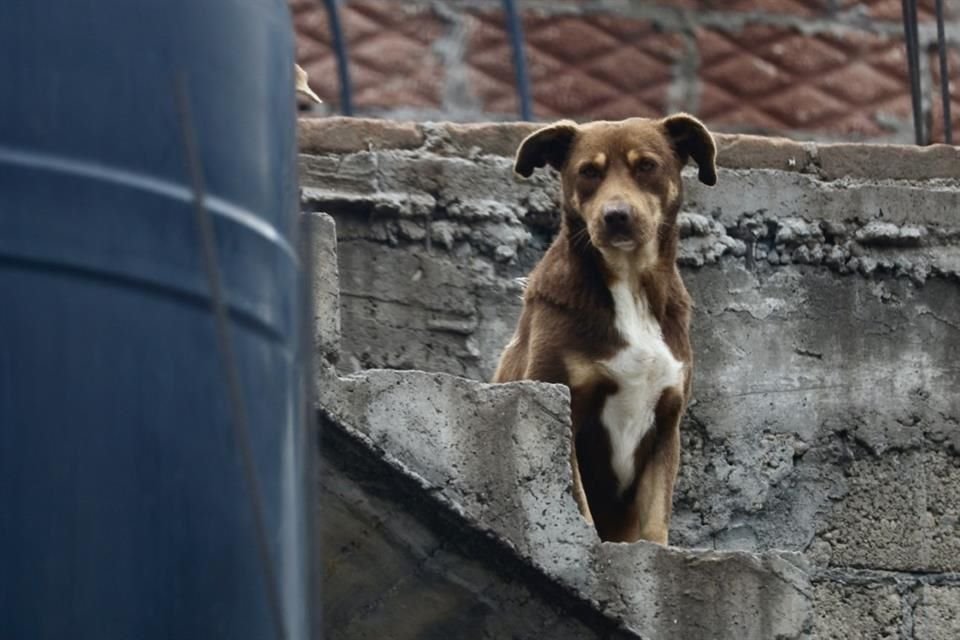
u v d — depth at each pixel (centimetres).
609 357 1093
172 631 585
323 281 970
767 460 1238
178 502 589
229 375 584
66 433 576
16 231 577
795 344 1262
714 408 1238
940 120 1655
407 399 959
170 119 601
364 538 960
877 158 1301
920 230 1295
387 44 1559
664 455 1108
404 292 1219
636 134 1124
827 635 1218
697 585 980
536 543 965
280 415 620
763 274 1268
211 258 584
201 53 615
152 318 591
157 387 589
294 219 645
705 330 1249
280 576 611
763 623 983
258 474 609
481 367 1221
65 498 575
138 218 592
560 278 1109
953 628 1238
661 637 973
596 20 1606
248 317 614
